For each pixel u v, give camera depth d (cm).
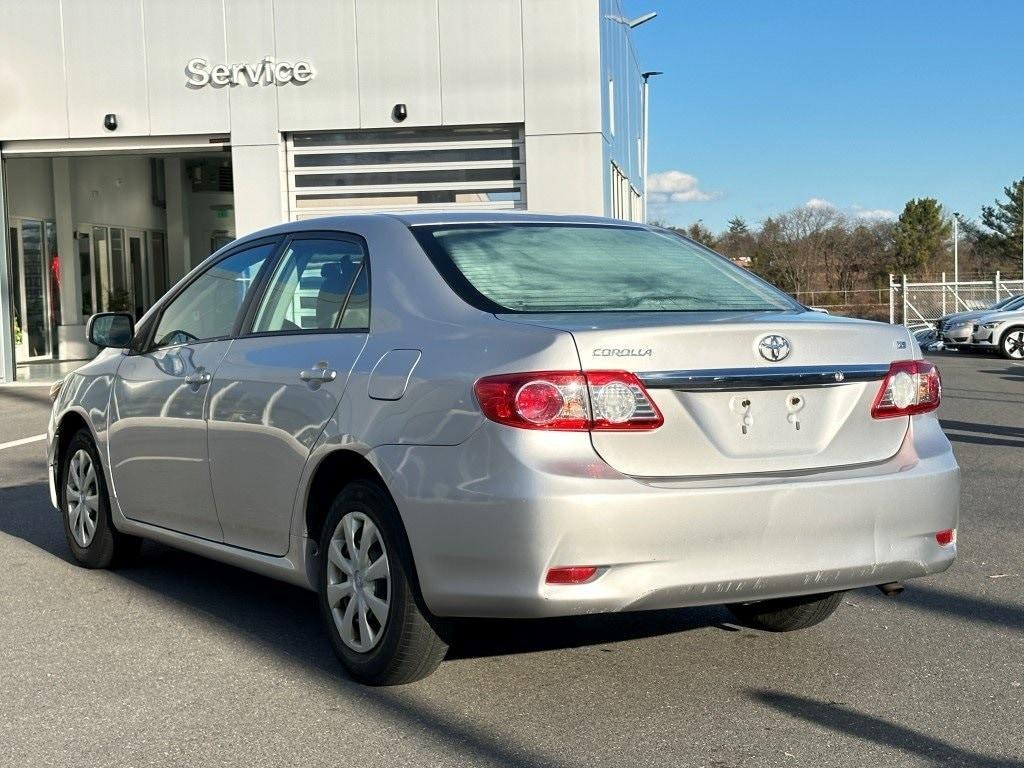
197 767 374
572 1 1970
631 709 421
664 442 400
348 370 455
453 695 438
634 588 392
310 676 462
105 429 620
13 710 429
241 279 552
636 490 391
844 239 8256
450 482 403
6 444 1251
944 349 3005
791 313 463
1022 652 487
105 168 2788
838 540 421
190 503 553
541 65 1981
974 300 3922
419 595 424
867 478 425
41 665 482
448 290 448
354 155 2038
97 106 2025
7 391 1967
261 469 496
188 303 585
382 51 1997
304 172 2044
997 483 922
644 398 397
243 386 509
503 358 401
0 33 2027
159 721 415
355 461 455
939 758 373
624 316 427
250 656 491
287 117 2014
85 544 651
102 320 612
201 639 516
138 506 600
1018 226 10469
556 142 1989
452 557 404
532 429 390
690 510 395
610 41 2362
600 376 394
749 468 412
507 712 419
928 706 422
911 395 447
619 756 378
